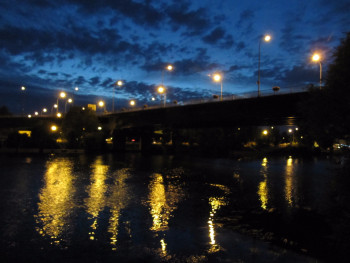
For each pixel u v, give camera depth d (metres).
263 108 41.00
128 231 13.55
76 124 74.25
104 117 81.19
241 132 80.06
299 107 10.20
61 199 19.58
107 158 57.41
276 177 32.75
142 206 18.27
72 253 11.04
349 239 9.13
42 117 89.94
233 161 55.44
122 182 27.67
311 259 10.53
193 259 10.62
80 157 57.03
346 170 9.07
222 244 12.02
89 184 25.81
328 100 9.12
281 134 118.06
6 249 11.28
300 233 13.31
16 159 46.97
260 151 75.12
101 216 15.84
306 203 19.45
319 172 37.88
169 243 12.15
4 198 19.52
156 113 63.09
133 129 82.94
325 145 9.80
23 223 14.37
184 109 55.28
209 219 15.60
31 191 21.94
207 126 66.88
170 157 64.94
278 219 15.48
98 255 10.90
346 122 8.79
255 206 18.59
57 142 74.06
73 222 14.71
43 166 38.47
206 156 68.94
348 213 9.14
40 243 11.93
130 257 10.74
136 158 59.94
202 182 28.83
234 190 24.53
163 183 27.78
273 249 11.48
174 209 17.69
